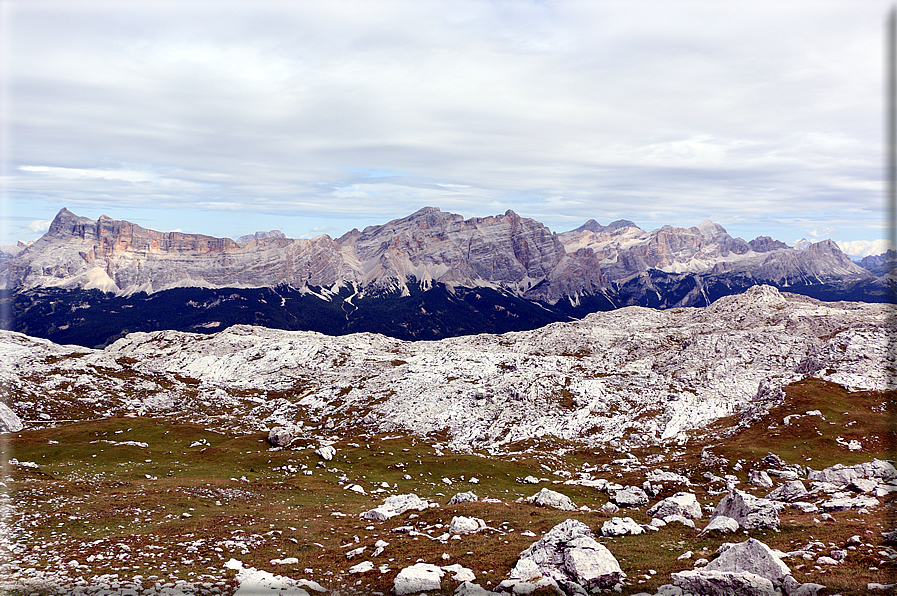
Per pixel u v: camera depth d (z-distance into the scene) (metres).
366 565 37.69
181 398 172.00
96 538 43.72
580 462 111.00
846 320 195.12
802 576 29.94
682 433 119.88
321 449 105.38
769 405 119.12
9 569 34.84
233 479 81.94
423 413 149.38
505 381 166.38
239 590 32.38
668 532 44.16
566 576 32.59
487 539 43.16
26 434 115.75
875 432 97.69
